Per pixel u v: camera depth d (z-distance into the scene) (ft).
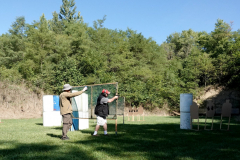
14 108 69.36
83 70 93.35
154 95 92.63
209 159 15.31
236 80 97.09
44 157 15.16
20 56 115.34
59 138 23.40
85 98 33.73
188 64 106.42
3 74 80.07
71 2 180.55
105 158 15.12
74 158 14.98
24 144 19.63
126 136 25.58
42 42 96.78
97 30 125.80
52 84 86.02
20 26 144.97
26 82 82.17
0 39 128.47
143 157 15.49
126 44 118.93
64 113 22.63
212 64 104.06
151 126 38.99
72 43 102.32
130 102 88.84
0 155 15.57
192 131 31.35
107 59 107.24
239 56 93.97
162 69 116.47
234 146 19.71
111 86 27.89
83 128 34.24
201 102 95.30
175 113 93.35
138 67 105.70
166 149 18.39
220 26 161.68
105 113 26.11
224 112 33.65
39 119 58.49
